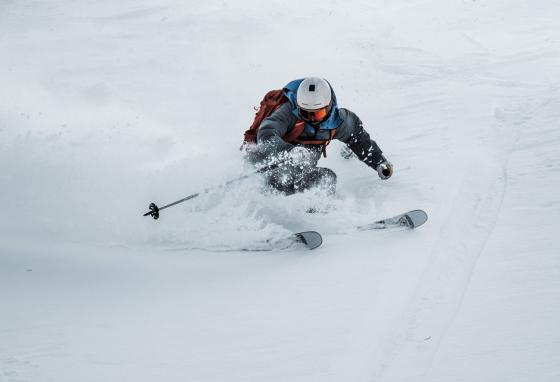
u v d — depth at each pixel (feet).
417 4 98.94
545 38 75.10
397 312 23.02
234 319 23.32
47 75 67.15
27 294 26.48
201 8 93.81
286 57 73.00
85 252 32.19
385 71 66.44
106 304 25.34
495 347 19.97
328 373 19.42
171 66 70.38
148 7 95.35
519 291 23.27
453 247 28.32
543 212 30.45
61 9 96.94
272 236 32.42
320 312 23.36
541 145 40.52
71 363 20.52
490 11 91.09
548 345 19.71
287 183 36.42
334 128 37.19
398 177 39.06
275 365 19.99
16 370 20.10
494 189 34.68
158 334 22.43
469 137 44.14
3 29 87.40
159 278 28.32
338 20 88.94
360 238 31.30
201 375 19.63
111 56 74.33
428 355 20.17
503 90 55.31
